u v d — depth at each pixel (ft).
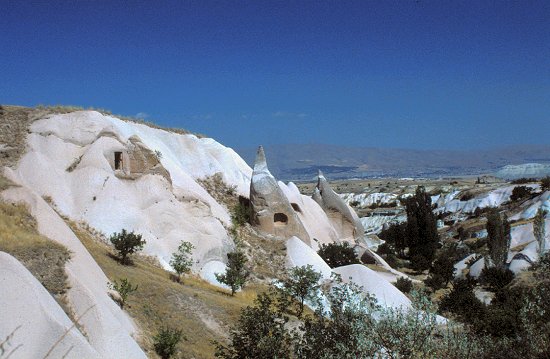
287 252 146.10
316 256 145.48
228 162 182.60
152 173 133.28
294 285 102.06
